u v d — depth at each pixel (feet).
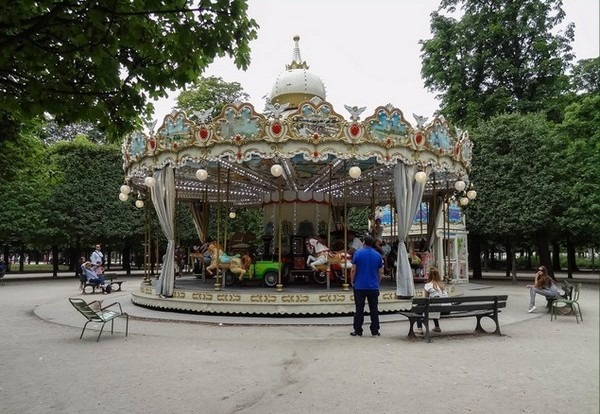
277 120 41.73
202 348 28.76
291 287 51.24
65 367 24.23
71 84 17.88
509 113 100.94
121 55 18.53
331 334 33.58
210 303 42.37
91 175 101.14
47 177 83.76
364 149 42.78
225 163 50.60
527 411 17.43
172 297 45.65
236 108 42.24
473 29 112.78
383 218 90.63
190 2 17.04
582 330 34.94
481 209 89.56
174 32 17.69
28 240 99.09
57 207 97.45
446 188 62.90
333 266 50.06
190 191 71.00
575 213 76.64
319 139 41.91
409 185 45.29
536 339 31.40
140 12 15.39
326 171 57.77
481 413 17.29
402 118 44.45
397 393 19.69
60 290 72.79
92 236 100.01
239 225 118.93
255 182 65.16
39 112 17.56
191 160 44.06
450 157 49.14
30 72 18.10
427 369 23.53
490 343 30.09
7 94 17.67
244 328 36.37
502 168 87.76
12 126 48.55
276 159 49.44
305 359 25.75
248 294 41.65
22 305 52.60
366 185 68.69
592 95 88.22
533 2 106.63
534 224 83.71
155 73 18.56
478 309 32.73
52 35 15.81
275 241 58.65
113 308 47.52
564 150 80.74
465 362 24.98
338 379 21.79
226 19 17.48
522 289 72.18
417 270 59.52
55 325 38.04
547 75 107.34
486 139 91.04
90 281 65.87
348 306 41.73
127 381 21.62
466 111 112.68
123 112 18.65
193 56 18.19
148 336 32.89
